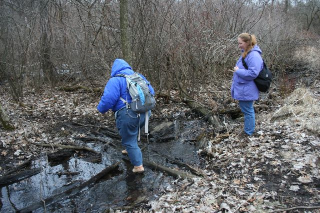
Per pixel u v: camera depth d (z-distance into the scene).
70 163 4.92
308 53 13.23
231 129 5.54
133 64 7.73
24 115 7.07
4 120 5.86
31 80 9.68
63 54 9.87
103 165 4.82
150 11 7.43
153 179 4.28
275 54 11.52
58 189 4.14
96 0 8.49
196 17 7.82
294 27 14.06
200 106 7.02
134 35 7.63
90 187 4.19
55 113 7.31
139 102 3.94
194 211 3.26
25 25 9.38
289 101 6.84
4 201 3.96
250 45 4.61
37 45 9.35
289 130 5.05
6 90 9.27
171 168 4.55
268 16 11.55
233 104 7.44
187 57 7.64
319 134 4.74
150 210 3.44
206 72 8.34
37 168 4.63
